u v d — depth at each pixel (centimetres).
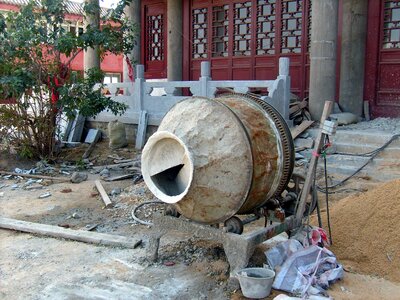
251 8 873
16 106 730
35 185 613
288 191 377
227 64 918
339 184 521
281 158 327
